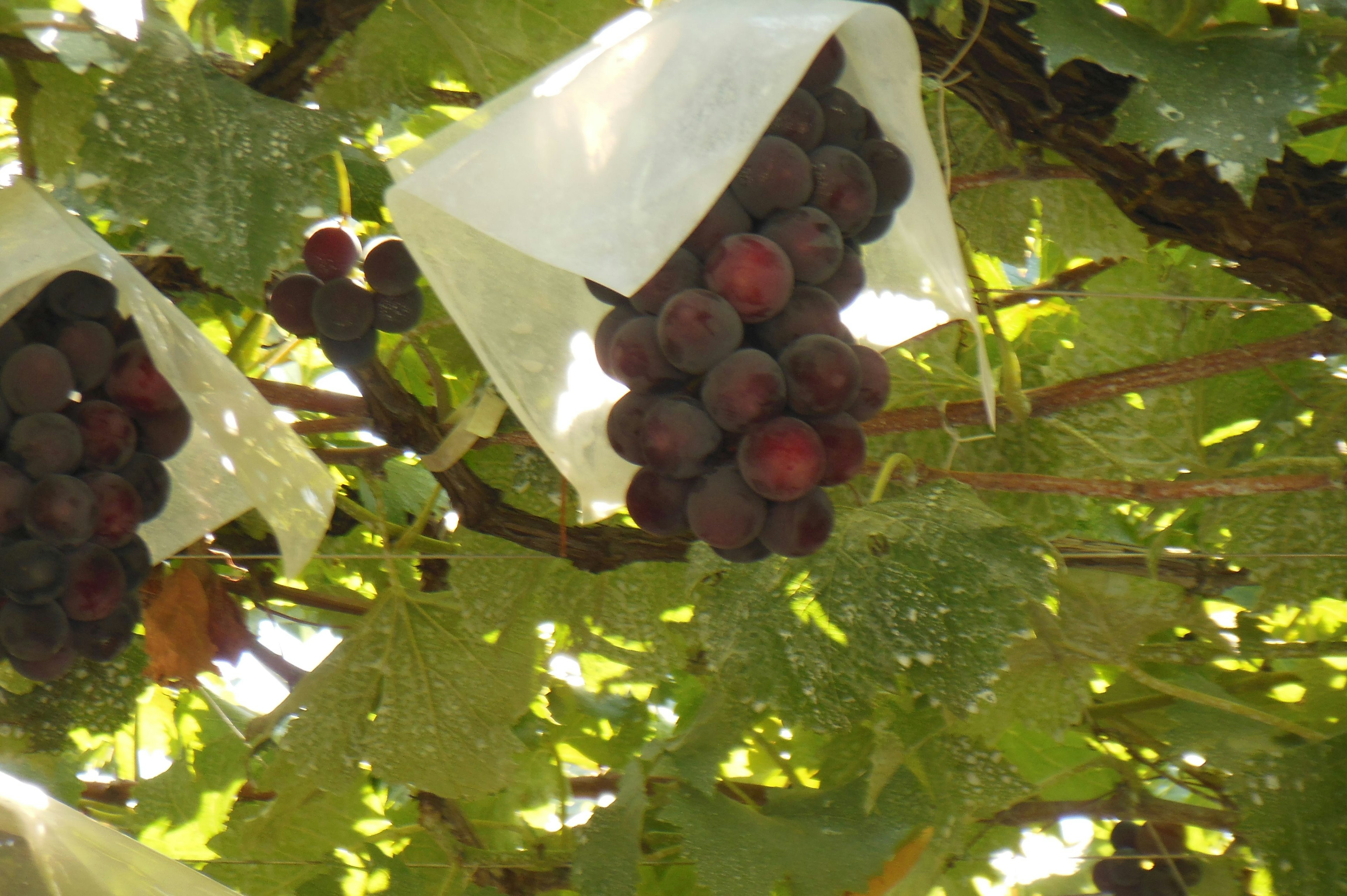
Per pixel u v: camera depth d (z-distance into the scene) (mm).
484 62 1457
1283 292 1369
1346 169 1330
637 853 1531
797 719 1343
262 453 1279
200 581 1553
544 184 1179
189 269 1460
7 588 1249
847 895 1546
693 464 1194
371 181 1434
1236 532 1512
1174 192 1348
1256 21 1359
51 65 1396
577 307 1255
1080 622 1521
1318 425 1517
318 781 1546
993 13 1346
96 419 1273
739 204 1205
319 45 1402
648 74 1190
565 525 1483
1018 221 1552
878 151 1234
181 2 1461
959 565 1358
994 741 1511
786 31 1190
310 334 1393
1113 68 1297
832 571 1364
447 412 1502
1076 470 1542
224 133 1336
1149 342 1527
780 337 1202
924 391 1522
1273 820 1468
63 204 1397
